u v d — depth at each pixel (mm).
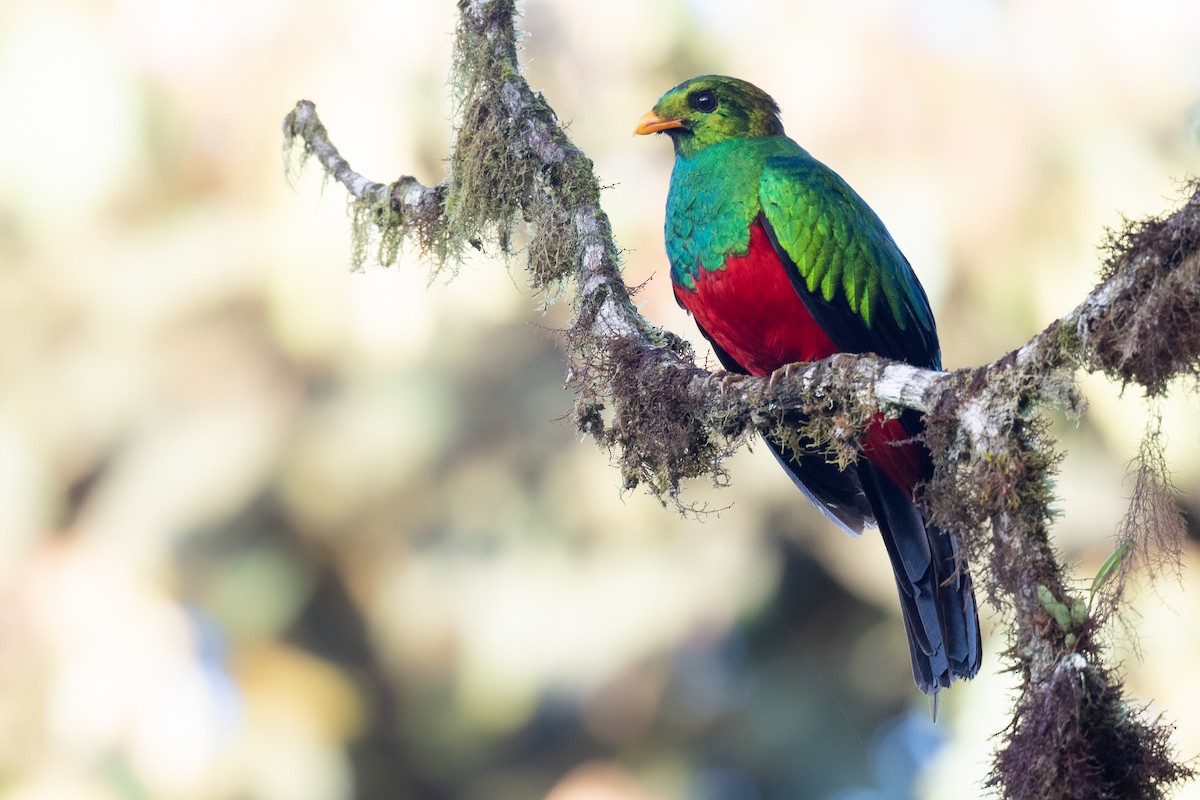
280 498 14977
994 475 4586
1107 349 4441
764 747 14836
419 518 15102
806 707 14828
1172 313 4309
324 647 15516
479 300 13969
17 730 13953
